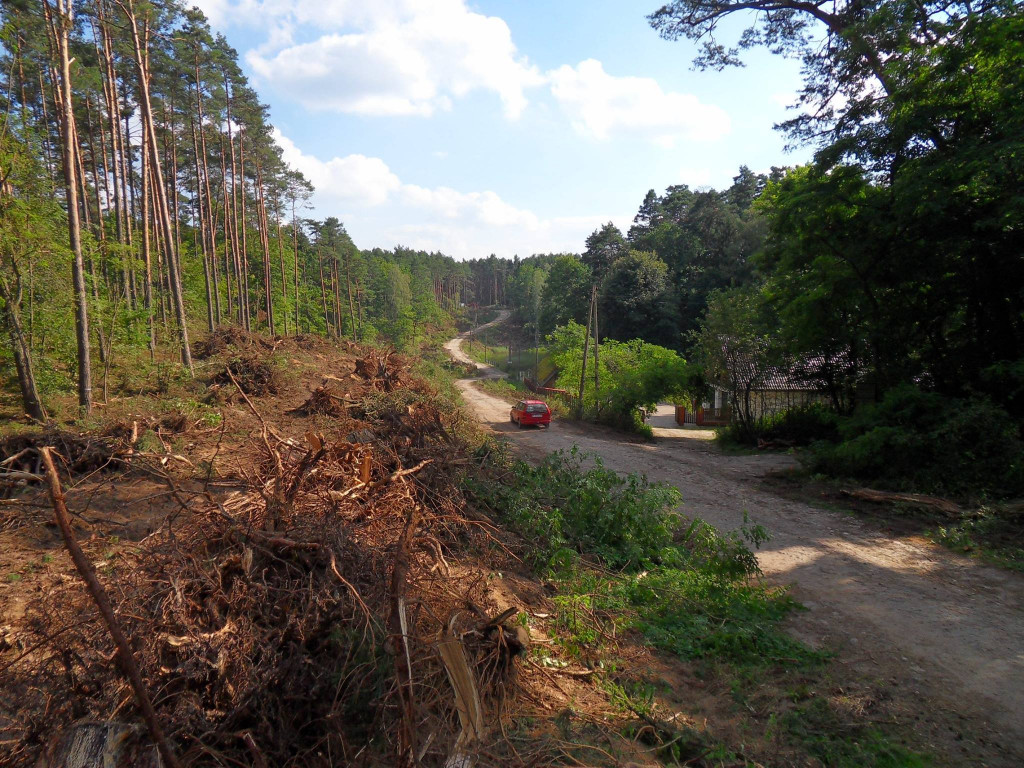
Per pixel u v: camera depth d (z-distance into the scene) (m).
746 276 53.75
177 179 43.97
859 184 16.47
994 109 13.55
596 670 5.78
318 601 4.20
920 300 16.70
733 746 4.74
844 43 17.98
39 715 3.35
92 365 18.83
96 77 22.06
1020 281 14.52
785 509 12.62
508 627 5.16
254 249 55.16
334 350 38.12
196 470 9.67
